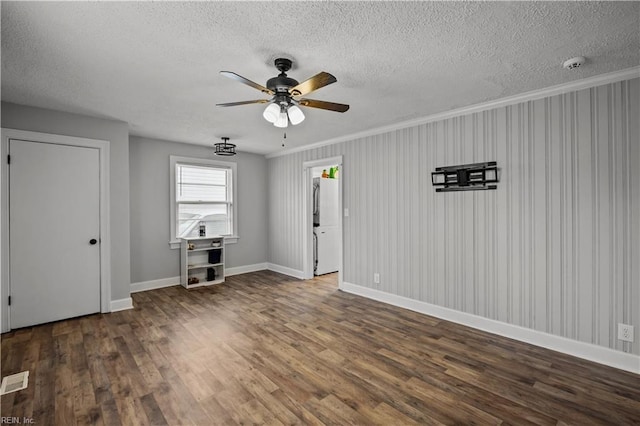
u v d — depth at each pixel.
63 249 3.41
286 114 2.36
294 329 3.23
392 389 2.19
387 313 3.71
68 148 3.43
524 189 2.94
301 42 2.00
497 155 3.10
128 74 2.45
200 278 5.21
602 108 2.52
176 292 4.60
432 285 3.63
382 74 2.47
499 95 2.94
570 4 1.61
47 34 1.88
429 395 2.12
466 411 1.96
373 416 1.91
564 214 2.72
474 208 3.28
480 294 3.24
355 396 2.10
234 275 5.71
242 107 3.24
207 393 2.13
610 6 1.62
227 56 2.17
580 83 2.58
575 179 2.66
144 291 4.66
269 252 6.19
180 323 3.38
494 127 3.12
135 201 4.64
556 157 2.75
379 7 1.64
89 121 3.55
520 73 2.46
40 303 3.29
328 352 2.72
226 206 5.66
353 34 1.90
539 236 2.86
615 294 2.49
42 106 3.20
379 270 4.20
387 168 4.07
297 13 1.69
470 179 3.29
